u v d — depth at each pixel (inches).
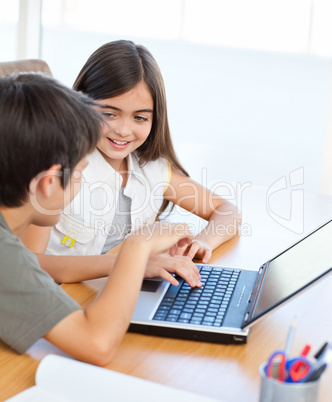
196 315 42.4
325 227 50.2
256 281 48.9
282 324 43.4
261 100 142.4
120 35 147.9
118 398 31.9
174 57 145.9
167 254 51.8
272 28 138.4
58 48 151.9
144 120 65.7
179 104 147.3
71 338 37.2
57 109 38.7
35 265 39.0
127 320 39.3
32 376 35.9
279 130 142.2
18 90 38.6
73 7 149.0
